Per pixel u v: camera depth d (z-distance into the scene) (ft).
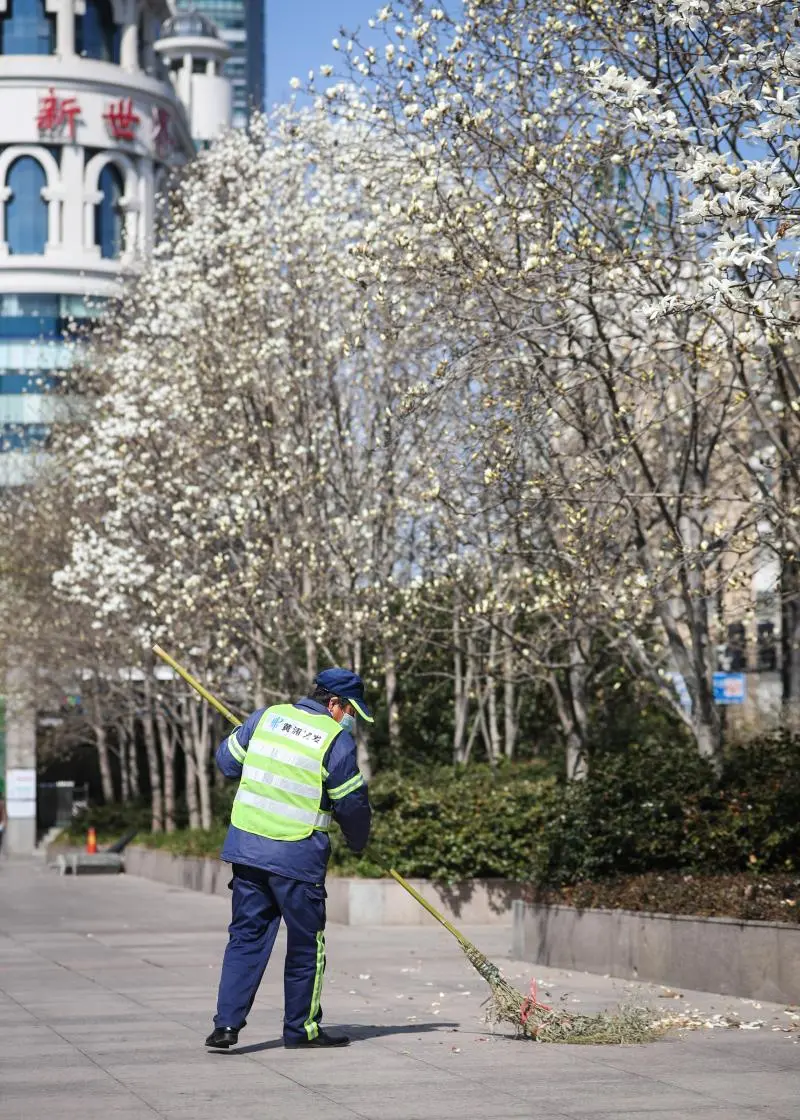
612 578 54.95
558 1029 31.07
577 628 65.05
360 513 74.33
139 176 252.83
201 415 78.02
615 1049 30.12
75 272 245.45
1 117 246.47
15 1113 23.70
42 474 131.75
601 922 45.83
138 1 254.68
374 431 73.20
